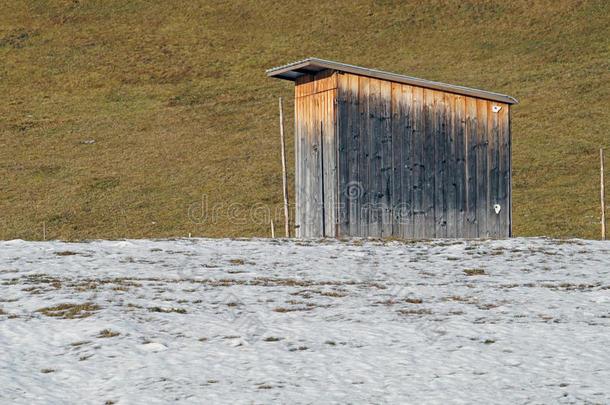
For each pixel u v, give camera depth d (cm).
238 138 16075
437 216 6100
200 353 2344
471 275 3784
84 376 2112
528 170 13238
